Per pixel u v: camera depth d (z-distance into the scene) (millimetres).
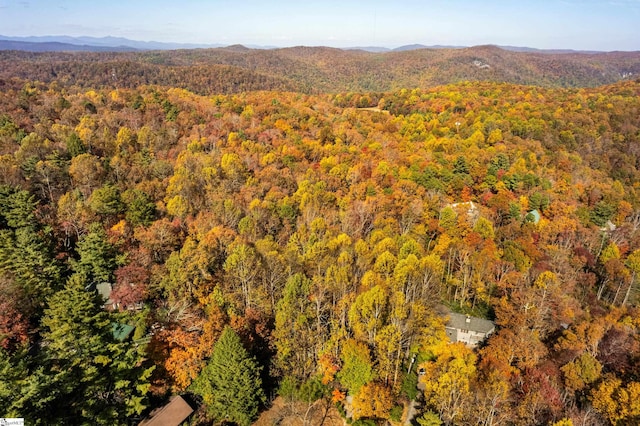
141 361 34094
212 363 35000
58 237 52281
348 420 38656
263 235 62781
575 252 71312
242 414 34406
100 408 28641
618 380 37688
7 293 38094
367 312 41312
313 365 41406
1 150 71562
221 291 43875
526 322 48406
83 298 32312
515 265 61656
